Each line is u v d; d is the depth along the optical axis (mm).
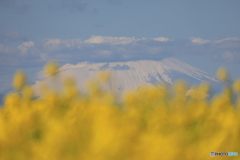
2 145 13508
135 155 12422
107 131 12750
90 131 13281
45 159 13016
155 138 12750
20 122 13867
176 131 13680
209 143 13664
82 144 12938
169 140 12781
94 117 13742
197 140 13891
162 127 13961
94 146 12594
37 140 13672
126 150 12430
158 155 12422
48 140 13070
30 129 13945
